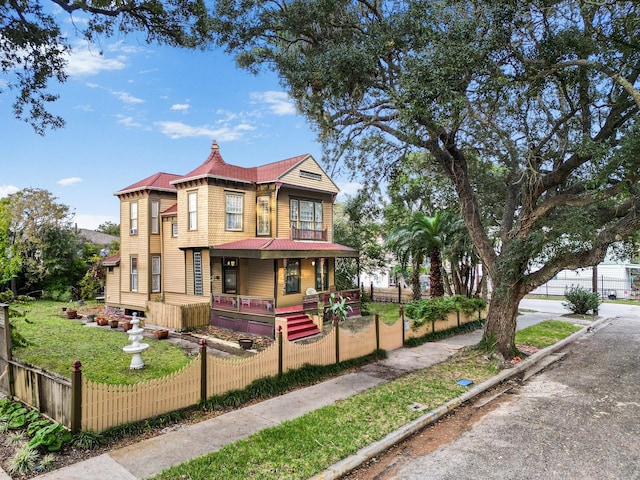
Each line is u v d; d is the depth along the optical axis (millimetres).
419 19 8555
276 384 8609
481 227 12320
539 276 11023
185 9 9336
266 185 18484
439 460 5789
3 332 7875
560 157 10625
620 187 8695
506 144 10984
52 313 22078
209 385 7586
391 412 7359
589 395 8852
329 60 8961
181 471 5125
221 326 16344
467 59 7883
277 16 9766
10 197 28609
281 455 5613
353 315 18844
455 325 16453
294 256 16156
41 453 5547
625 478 5258
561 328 17484
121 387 6355
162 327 16531
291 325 14812
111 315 21047
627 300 31219
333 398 8195
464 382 9352
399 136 10820
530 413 7750
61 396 6195
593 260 9883
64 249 29781
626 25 8047
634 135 7688
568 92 10352
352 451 5793
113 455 5625
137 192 20922
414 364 11086
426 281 33562
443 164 12336
